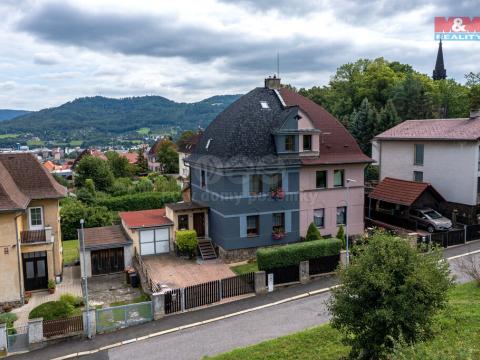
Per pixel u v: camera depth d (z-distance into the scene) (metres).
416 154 42.12
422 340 12.77
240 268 29.75
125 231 34.03
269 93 35.88
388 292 12.69
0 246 24.95
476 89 67.25
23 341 19.84
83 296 26.69
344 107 74.44
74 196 53.62
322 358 15.55
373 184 49.16
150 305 22.19
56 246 29.34
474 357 13.76
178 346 18.94
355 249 15.03
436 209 38.34
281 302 23.55
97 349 19.36
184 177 72.69
